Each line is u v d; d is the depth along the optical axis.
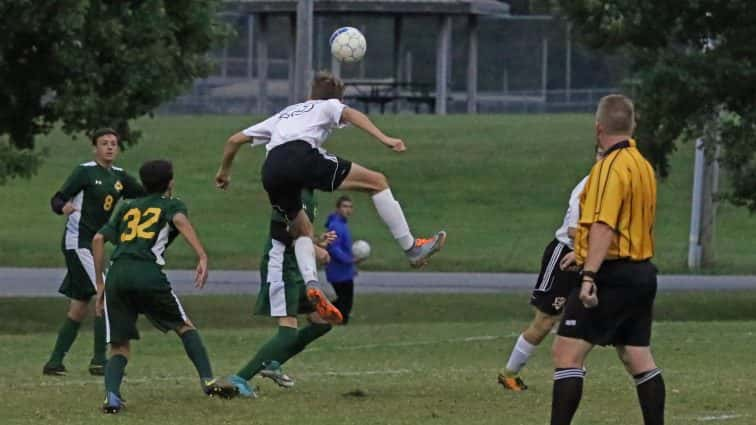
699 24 64.25
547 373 39.38
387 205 30.47
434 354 46.38
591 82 190.25
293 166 30.08
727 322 60.50
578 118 166.00
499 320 66.94
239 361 44.19
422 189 128.62
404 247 30.83
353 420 29.09
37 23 56.75
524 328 57.72
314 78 31.50
